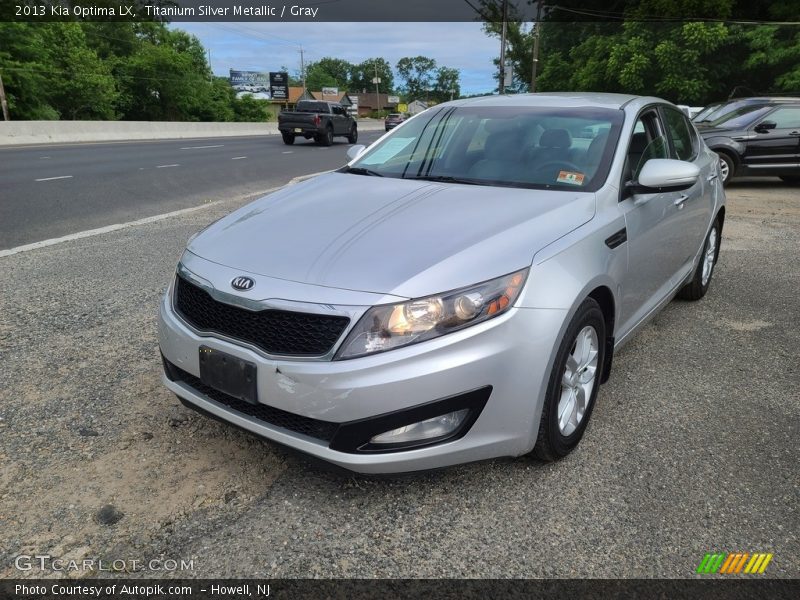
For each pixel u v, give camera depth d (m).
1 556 2.21
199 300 2.61
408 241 2.56
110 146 21.95
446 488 2.63
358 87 148.12
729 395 3.52
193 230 7.45
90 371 3.66
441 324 2.28
